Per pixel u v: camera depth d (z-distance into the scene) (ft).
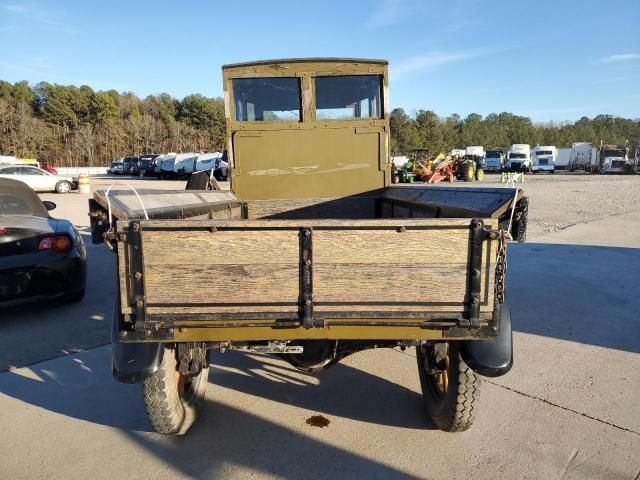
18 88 245.65
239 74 14.99
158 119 274.57
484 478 8.64
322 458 9.28
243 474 8.84
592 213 44.75
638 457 9.15
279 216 15.72
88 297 20.25
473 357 8.05
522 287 20.77
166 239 7.02
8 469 8.98
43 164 206.18
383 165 15.79
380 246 7.05
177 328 7.43
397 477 8.70
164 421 9.21
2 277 16.48
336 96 15.39
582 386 12.04
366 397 11.73
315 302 7.18
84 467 9.05
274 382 12.59
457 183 91.09
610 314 17.35
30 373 13.05
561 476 8.64
